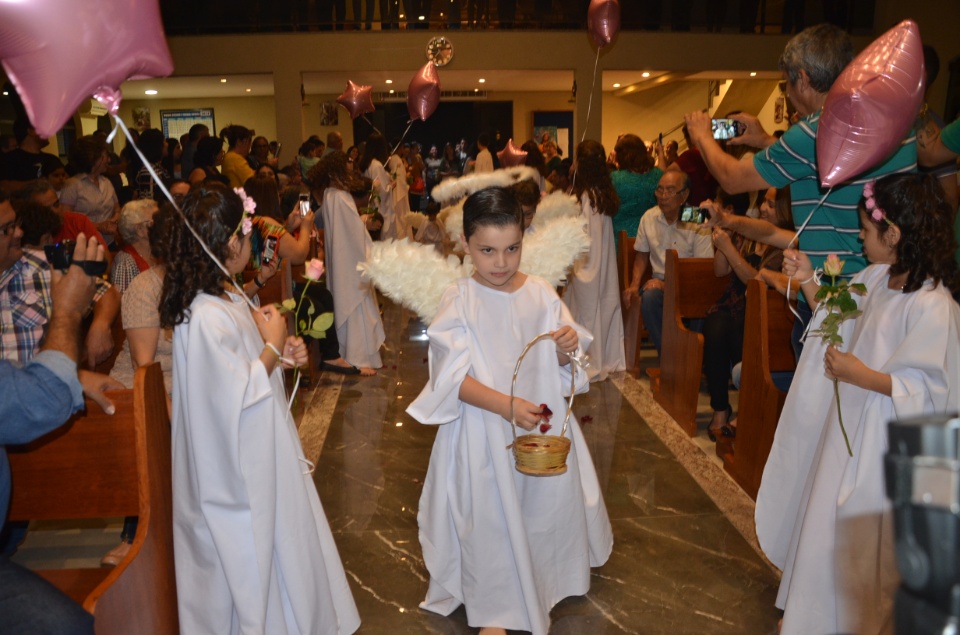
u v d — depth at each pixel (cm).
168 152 916
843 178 245
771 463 277
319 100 1738
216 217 218
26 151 686
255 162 960
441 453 272
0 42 175
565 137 1841
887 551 170
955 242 225
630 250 607
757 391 366
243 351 221
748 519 351
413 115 645
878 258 236
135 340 278
